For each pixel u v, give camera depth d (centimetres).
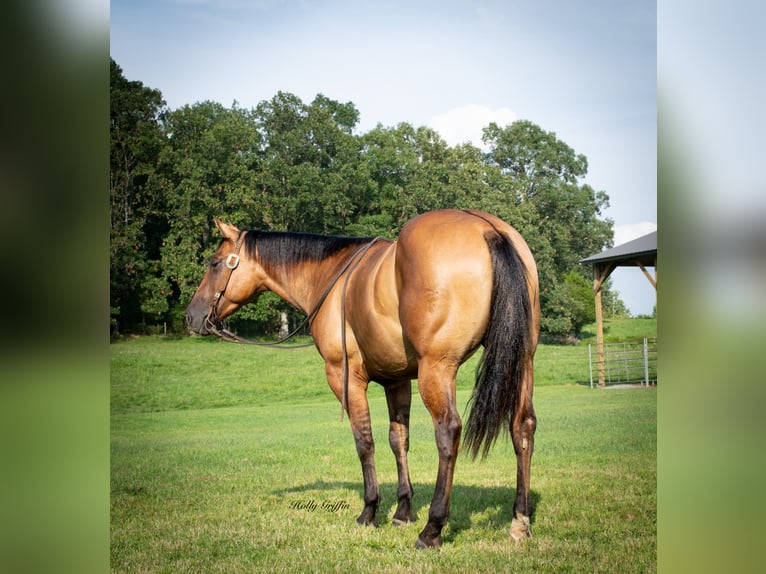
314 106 2222
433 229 367
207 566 429
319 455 836
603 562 390
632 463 762
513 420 377
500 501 525
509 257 352
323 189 2153
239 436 1031
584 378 1706
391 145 2214
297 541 452
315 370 1741
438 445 362
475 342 359
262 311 1866
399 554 388
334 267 480
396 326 390
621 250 1530
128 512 593
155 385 1611
